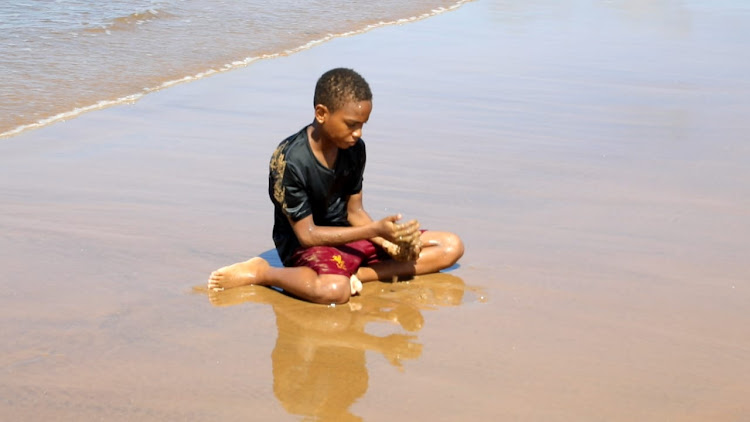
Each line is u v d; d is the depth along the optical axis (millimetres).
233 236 5398
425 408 3564
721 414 3572
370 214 5711
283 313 4434
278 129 7555
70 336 4090
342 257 4770
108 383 3699
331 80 4461
